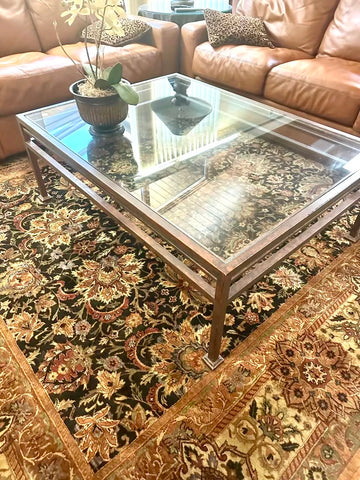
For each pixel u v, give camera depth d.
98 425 0.91
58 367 1.04
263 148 1.53
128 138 1.51
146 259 1.40
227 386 0.99
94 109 1.35
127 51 2.17
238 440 0.88
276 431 0.89
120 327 1.15
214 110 1.76
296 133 1.56
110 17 1.22
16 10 2.13
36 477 0.82
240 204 1.18
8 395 0.97
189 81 1.89
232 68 2.07
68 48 2.24
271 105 2.01
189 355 1.07
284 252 1.06
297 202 1.19
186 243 0.91
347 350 1.08
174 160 1.40
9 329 1.14
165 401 0.96
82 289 1.28
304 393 0.97
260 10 2.29
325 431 0.89
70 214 1.64
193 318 1.18
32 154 1.58
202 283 0.96
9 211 1.66
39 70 1.86
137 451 0.86
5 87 1.76
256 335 1.12
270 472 0.82
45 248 1.46
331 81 1.70
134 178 1.25
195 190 1.23
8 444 0.87
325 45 2.10
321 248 1.45
